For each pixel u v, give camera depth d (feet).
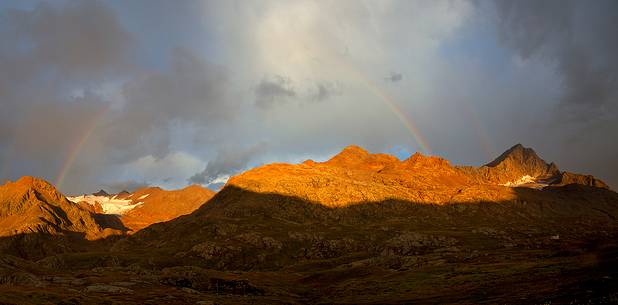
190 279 624.18
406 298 422.41
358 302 439.22
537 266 472.03
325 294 542.57
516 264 513.86
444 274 520.83
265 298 522.47
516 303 309.63
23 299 372.99
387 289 491.31
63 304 382.22
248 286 587.27
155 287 558.56
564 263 463.01
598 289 294.66
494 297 354.95
